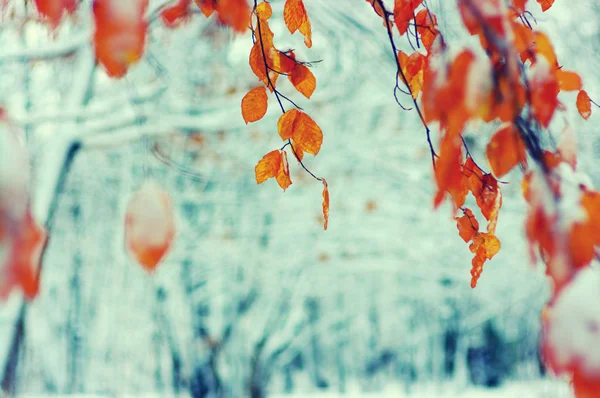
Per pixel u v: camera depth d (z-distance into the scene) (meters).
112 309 10.83
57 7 1.35
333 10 3.57
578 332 1.10
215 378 10.37
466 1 1.50
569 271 1.24
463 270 9.77
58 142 5.01
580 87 1.91
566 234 1.32
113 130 5.25
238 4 1.86
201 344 10.43
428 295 11.69
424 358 15.85
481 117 1.50
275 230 10.11
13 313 4.27
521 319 11.12
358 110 8.01
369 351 15.23
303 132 1.79
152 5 2.91
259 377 10.48
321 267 10.28
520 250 9.16
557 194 1.44
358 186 9.61
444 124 1.57
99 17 1.14
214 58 7.47
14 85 5.54
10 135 0.87
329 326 12.99
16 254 0.84
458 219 2.01
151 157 7.61
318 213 9.94
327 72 5.67
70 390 11.26
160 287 10.20
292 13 1.78
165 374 10.70
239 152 9.38
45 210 4.68
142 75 5.70
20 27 3.82
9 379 4.48
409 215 9.44
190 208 10.12
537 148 1.62
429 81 1.54
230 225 10.20
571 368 1.10
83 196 10.34
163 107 6.47
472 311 12.09
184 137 8.87
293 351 12.14
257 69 1.81
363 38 3.63
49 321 11.34
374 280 12.08
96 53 1.15
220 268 10.42
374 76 4.45
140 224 1.10
